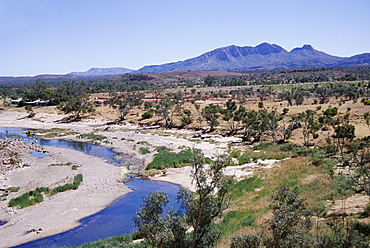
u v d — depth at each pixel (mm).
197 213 16734
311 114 70125
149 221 16812
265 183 35844
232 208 29766
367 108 69688
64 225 29375
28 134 87188
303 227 15648
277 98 132000
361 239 13844
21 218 30734
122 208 33625
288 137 60875
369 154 33812
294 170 39156
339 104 81125
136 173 48062
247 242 14227
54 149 66000
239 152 56125
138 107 120688
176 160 52469
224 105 107000
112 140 76000
